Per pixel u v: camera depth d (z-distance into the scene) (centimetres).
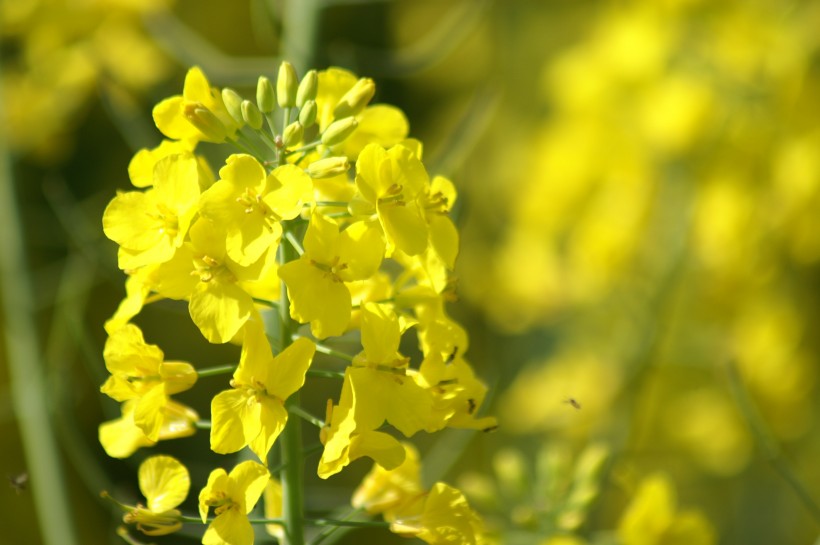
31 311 61
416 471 45
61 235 68
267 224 42
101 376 52
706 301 75
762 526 78
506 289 80
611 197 76
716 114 73
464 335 44
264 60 56
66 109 69
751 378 75
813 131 73
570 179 77
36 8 67
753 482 77
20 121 67
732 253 73
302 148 44
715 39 73
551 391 75
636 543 52
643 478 68
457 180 55
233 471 42
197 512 62
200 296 42
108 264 55
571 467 59
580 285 77
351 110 44
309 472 74
